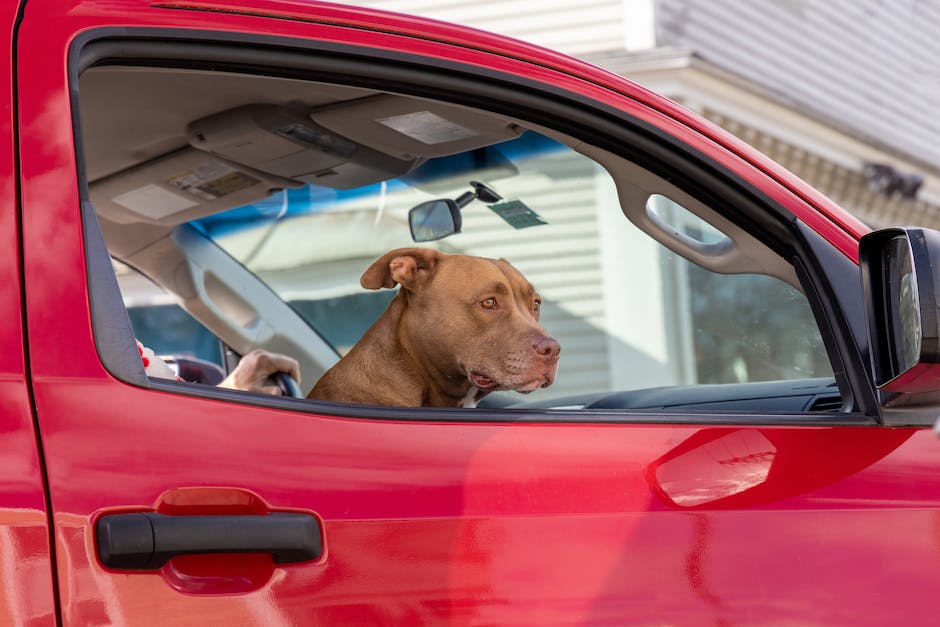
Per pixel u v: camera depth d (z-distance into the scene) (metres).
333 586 1.46
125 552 1.37
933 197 10.98
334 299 3.52
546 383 2.39
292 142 2.42
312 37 1.67
